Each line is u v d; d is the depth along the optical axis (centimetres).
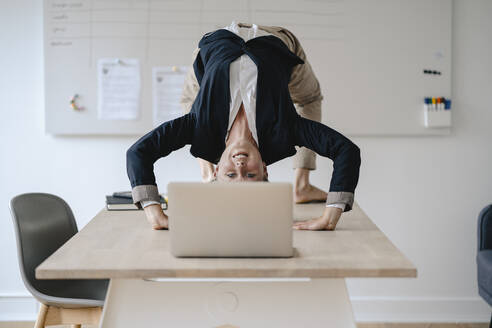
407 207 344
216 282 170
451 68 335
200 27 329
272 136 193
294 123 195
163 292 169
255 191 154
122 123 333
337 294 169
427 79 333
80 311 216
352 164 188
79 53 331
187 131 194
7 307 344
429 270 347
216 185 154
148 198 189
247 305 170
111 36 329
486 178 343
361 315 345
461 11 336
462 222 345
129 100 332
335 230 190
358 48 331
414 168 342
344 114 334
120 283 169
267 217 154
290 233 155
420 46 332
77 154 341
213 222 155
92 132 335
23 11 336
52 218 241
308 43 330
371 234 184
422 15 331
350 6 330
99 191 342
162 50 329
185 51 329
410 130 335
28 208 232
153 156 192
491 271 274
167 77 330
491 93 339
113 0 329
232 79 193
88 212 343
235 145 185
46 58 331
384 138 340
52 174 342
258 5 329
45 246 233
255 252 156
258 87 192
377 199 343
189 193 154
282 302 170
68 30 330
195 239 156
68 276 148
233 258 157
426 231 345
